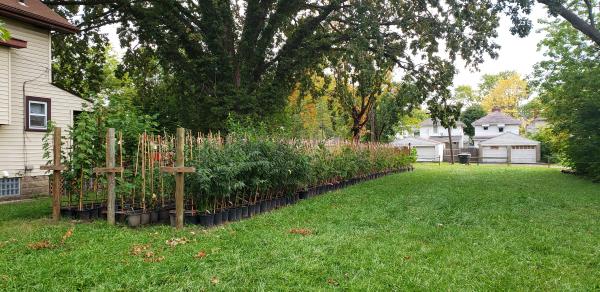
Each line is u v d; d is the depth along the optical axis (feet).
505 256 16.74
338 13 63.82
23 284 13.12
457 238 19.98
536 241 19.29
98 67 70.79
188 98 63.26
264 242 18.83
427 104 63.98
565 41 68.13
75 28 46.16
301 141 38.24
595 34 44.70
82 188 25.84
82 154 24.95
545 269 15.11
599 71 60.90
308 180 36.24
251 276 13.93
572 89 63.10
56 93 44.75
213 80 58.95
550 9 45.47
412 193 40.32
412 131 194.29
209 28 57.00
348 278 13.92
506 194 39.11
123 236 20.07
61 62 68.90
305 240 19.12
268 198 30.32
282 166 30.50
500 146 151.53
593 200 34.58
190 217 23.65
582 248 18.10
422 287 13.03
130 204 26.61
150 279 13.61
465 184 50.88
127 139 26.76
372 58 60.34
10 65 38.93
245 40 59.16
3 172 38.63
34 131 42.42
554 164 133.90
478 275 14.35
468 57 54.70
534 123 171.63
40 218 26.21
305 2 63.31
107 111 28.35
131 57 70.90
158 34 57.00
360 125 92.89
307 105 116.16
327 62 78.54
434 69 62.18
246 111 56.13
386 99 104.06
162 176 25.22
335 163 45.47
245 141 29.30
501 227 22.79
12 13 39.45
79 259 15.79
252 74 62.49
